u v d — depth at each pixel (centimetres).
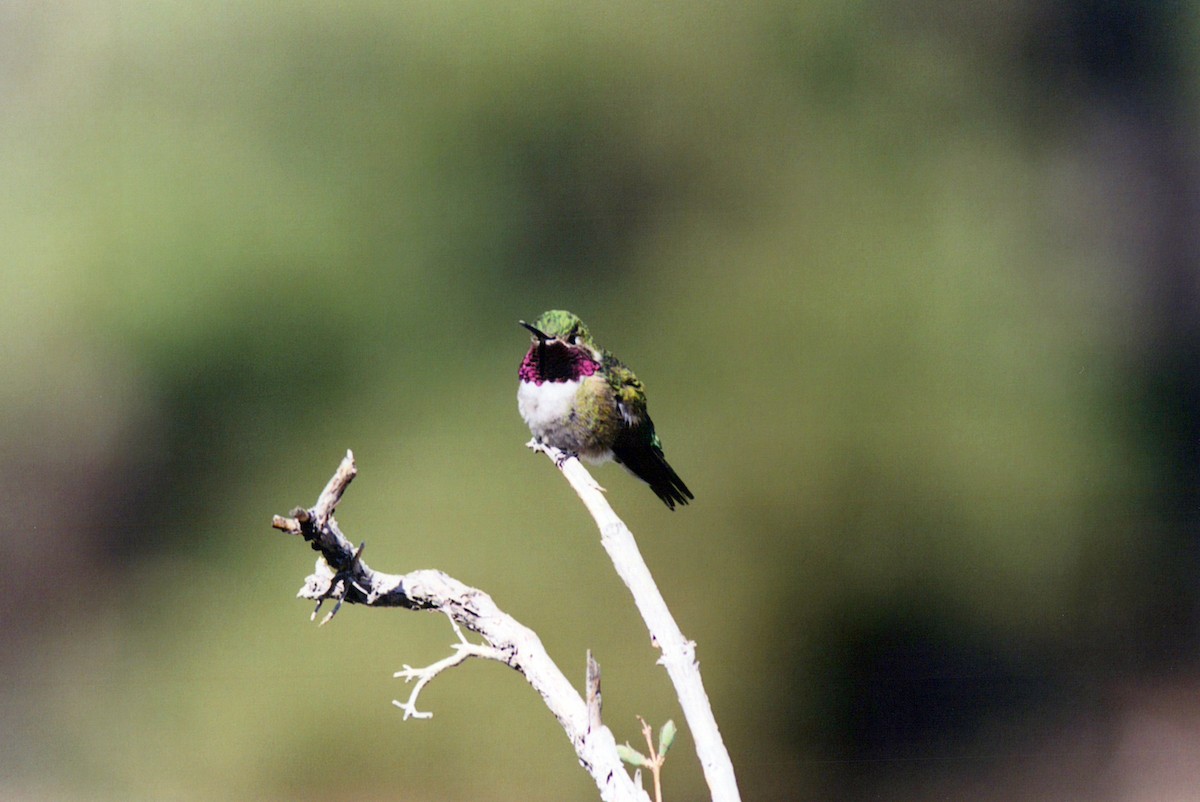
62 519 1453
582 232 1497
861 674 1391
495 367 1458
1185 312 1502
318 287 1456
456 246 1487
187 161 1473
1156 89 1562
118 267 1457
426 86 1500
